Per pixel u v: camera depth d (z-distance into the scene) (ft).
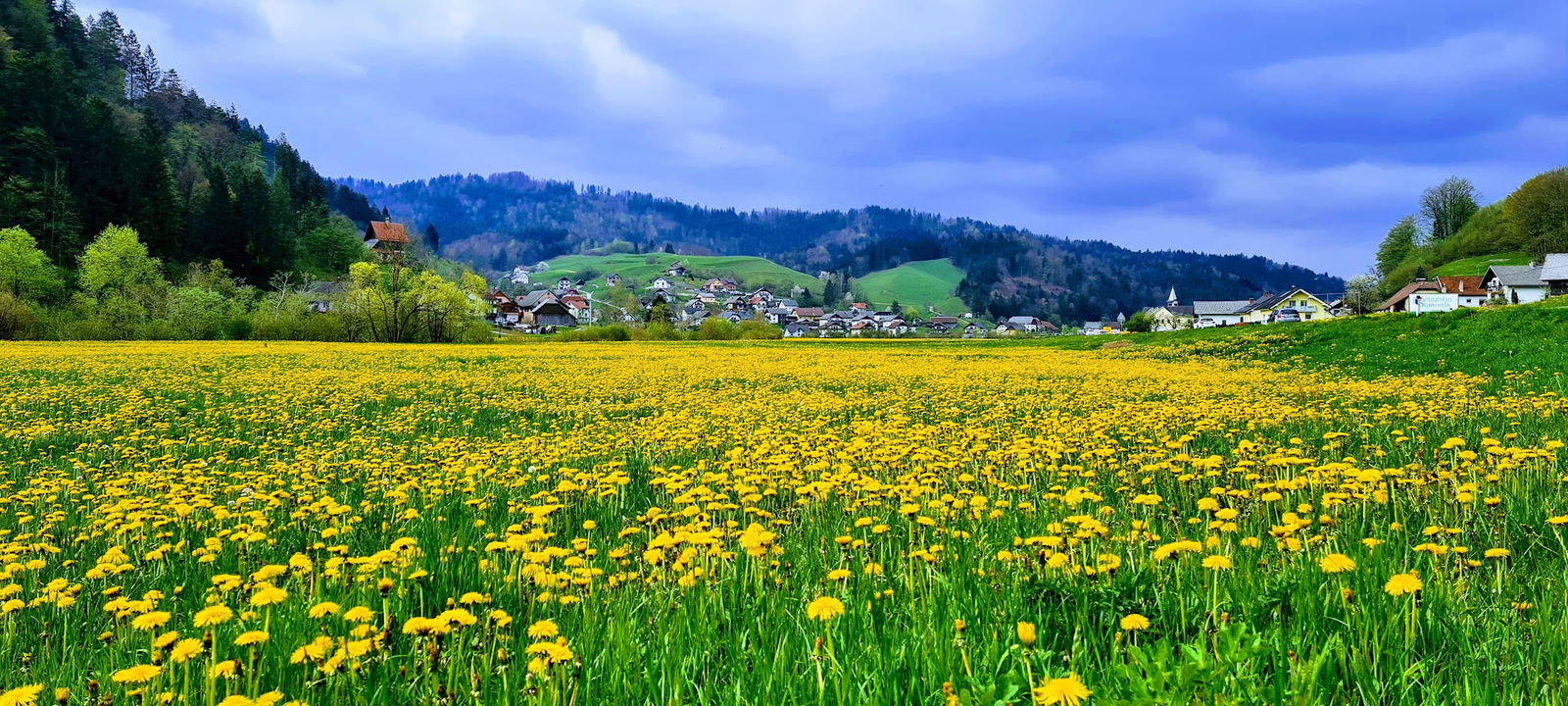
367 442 44.68
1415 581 10.77
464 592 15.39
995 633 10.98
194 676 11.43
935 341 234.17
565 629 13.02
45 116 380.58
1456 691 9.32
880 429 43.19
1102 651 11.28
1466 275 383.24
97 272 256.11
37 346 160.76
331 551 17.43
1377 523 17.97
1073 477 26.86
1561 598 12.19
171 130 622.13
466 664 11.42
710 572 15.34
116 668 12.30
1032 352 149.79
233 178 519.19
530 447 37.88
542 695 9.96
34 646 13.79
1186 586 13.00
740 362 120.16
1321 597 12.10
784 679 10.32
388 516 24.71
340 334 245.45
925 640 10.72
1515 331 96.48
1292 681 9.04
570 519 23.35
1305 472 23.39
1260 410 44.52
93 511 25.95
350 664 10.71
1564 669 9.68
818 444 37.11
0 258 258.57
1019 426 44.62
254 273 405.39
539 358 131.23
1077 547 16.10
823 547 18.34
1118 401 58.54
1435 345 97.91
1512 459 21.85
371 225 529.86
